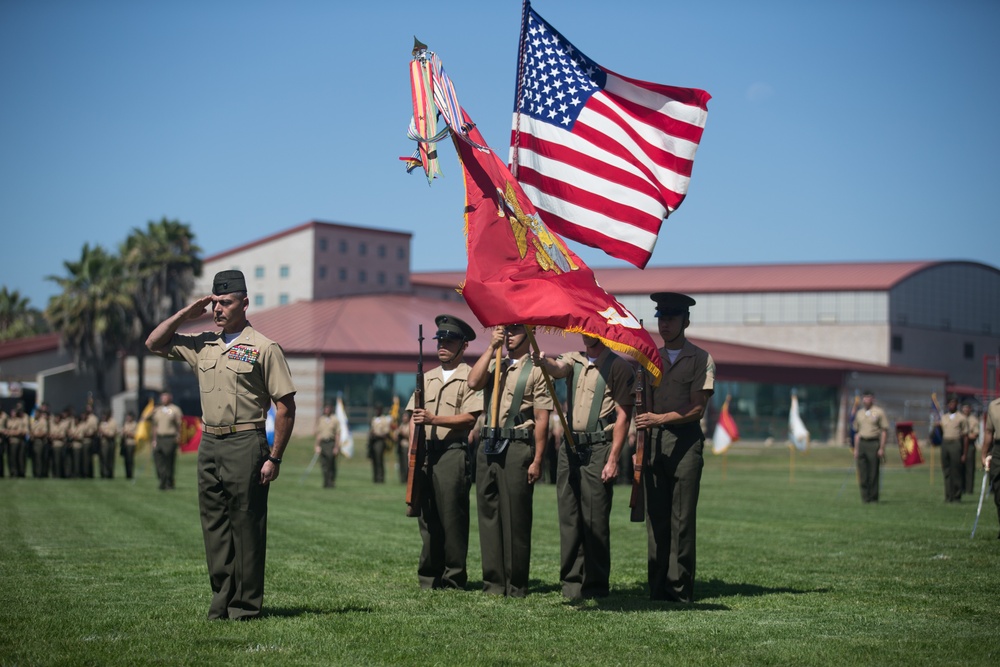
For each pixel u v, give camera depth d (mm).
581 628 7945
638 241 10516
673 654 7066
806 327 88500
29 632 7594
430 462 9898
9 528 15297
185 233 68812
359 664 6750
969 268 95000
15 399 62812
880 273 89188
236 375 8070
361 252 95375
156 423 25578
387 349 66625
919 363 89500
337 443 28094
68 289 65500
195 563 11469
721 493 25234
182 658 6824
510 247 9195
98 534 14484
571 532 9555
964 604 9102
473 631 7816
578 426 9602
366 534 14734
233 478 8047
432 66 8875
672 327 9555
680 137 10594
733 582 10445
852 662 6855
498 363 9656
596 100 10656
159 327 8102
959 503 21719
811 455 57562
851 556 12422
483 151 9508
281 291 92938
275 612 8516
